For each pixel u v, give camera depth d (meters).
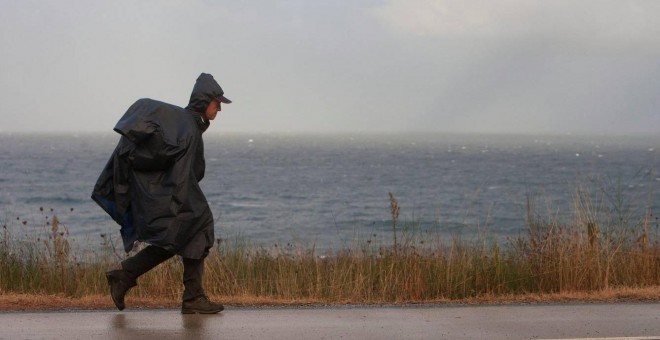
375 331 5.91
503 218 36.09
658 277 9.41
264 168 100.81
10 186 62.25
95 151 166.12
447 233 23.12
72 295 8.29
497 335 5.81
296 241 17.84
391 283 8.97
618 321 6.34
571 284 8.95
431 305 7.19
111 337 5.55
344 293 8.66
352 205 47.44
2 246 10.36
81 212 39.00
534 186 63.28
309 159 135.12
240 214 41.56
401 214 40.25
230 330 5.86
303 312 6.68
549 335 5.82
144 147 5.99
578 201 11.19
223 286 8.84
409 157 146.62
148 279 8.50
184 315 6.45
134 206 6.10
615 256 9.74
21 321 6.11
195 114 6.26
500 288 9.01
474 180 74.44
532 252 9.94
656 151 198.12
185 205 6.07
